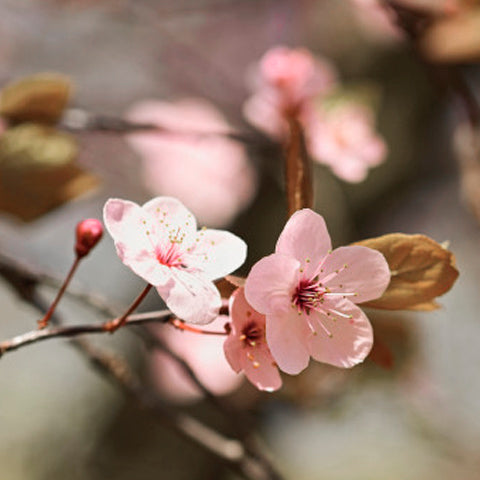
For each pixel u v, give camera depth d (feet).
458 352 2.41
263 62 1.84
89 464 2.97
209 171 2.23
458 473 2.33
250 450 1.60
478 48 1.58
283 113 1.76
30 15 2.27
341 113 1.82
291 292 1.34
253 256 2.60
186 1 2.35
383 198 2.92
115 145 2.15
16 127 1.60
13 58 2.31
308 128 1.76
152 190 2.23
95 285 2.67
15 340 1.36
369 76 2.83
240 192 2.31
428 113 2.89
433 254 1.36
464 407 2.35
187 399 2.26
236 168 2.26
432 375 2.26
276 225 2.57
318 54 2.73
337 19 2.71
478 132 1.66
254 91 2.30
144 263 1.33
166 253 1.34
